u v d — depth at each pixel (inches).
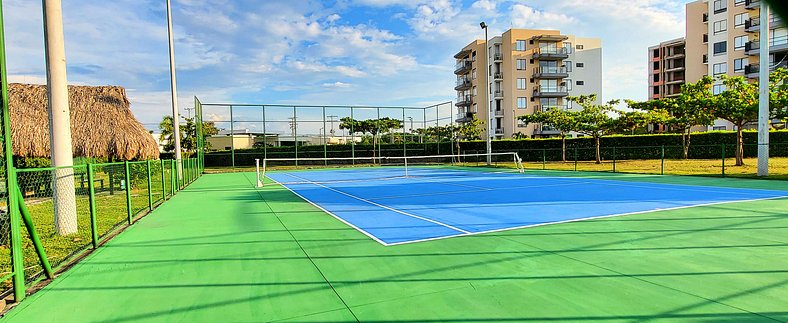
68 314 146.3
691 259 191.9
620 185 557.6
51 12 280.1
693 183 559.8
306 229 285.1
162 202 457.1
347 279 175.2
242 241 251.6
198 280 178.7
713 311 133.9
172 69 756.0
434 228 279.9
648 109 1066.7
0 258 231.1
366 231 274.4
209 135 1562.5
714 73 1818.4
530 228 272.5
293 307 146.6
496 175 797.2
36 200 484.4
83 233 293.9
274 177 871.7
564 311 137.1
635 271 175.9
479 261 196.9
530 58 2299.5
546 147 1357.0
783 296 145.1
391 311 141.0
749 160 1016.9
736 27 1731.1
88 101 676.7
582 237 242.7
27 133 584.7
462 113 2677.2
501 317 133.8
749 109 754.2
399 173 922.1
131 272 192.5
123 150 636.1
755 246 213.5
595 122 1055.0
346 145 1339.8
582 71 2529.5
